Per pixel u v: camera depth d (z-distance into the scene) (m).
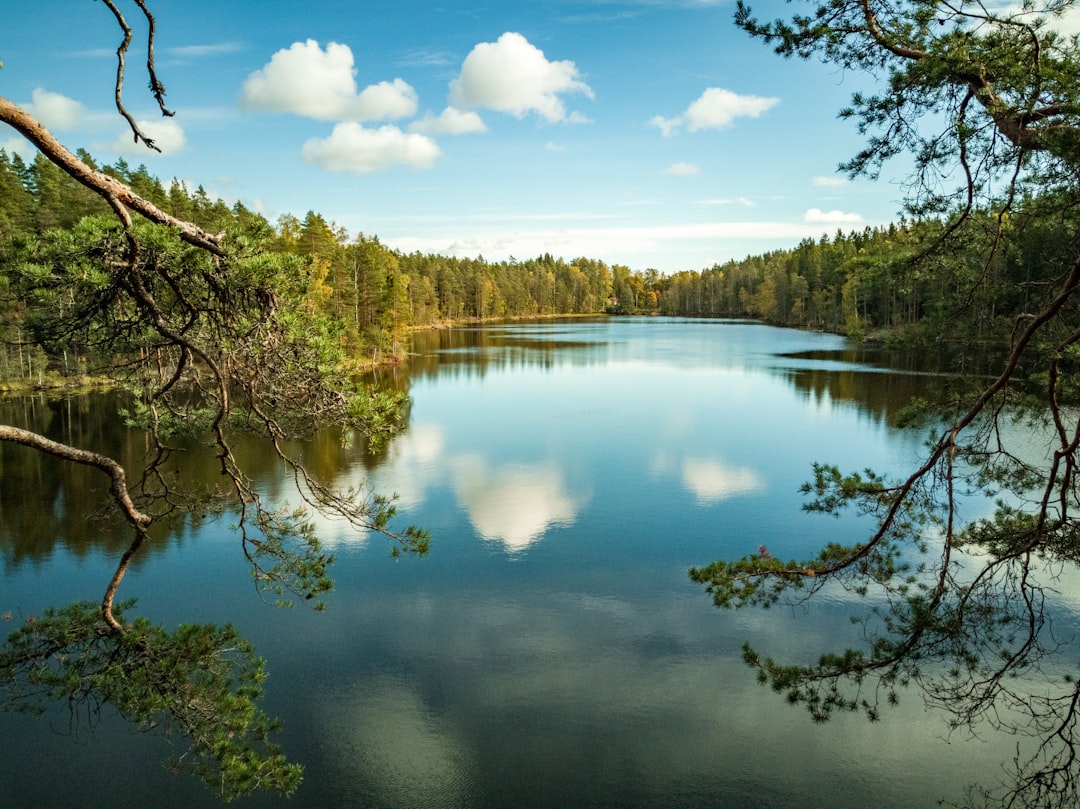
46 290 4.09
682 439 28.52
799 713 10.77
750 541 17.58
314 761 9.84
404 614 13.96
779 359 56.50
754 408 34.84
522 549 17.16
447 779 9.50
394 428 5.01
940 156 5.18
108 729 10.59
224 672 4.80
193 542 17.58
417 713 10.90
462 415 34.34
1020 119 4.55
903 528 6.24
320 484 5.07
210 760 9.74
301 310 4.89
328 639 13.03
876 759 9.77
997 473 5.98
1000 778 9.26
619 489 21.81
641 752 10.03
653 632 13.19
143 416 5.20
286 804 9.09
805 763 9.77
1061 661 11.27
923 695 10.91
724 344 72.94
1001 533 5.94
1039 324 4.66
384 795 9.24
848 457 25.08
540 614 13.93
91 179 3.50
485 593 14.86
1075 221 4.96
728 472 23.55
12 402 35.16
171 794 9.30
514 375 49.53
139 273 4.17
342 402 4.81
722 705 11.03
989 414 5.92
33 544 17.56
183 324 4.77
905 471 22.84
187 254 4.20
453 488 22.06
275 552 5.19
